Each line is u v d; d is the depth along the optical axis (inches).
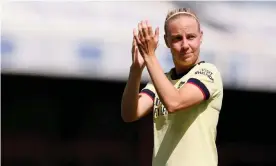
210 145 432.1
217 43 952.9
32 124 1126.4
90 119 1157.7
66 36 892.6
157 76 412.2
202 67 437.7
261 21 1002.1
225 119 1269.7
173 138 435.2
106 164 1144.8
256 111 1268.5
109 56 903.1
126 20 924.6
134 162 1148.5
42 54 882.1
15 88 1100.5
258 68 973.8
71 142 1148.5
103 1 929.5
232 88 956.0
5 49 869.8
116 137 1157.7
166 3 958.4
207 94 422.6
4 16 874.1
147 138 1143.6
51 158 1131.3
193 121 431.8
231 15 991.6
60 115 1146.7
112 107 1160.8
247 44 973.8
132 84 451.8
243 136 1275.8
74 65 892.0
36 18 888.3
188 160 426.6
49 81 1105.4
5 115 1101.7
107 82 1010.1
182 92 414.3
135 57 447.5
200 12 973.2
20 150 1116.5
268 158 1273.4
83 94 1144.8
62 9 905.5
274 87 978.7
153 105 460.4
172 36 434.9
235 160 1264.8
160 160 440.1
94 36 902.4
